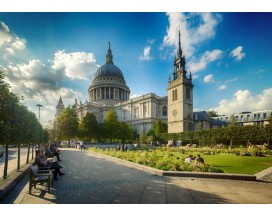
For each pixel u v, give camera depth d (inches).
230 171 719.1
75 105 6791.3
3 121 452.8
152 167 736.3
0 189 398.3
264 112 4239.7
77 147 2896.2
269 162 968.3
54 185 505.4
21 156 1517.0
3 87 451.5
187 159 876.6
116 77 6692.9
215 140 2471.7
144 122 5251.0
